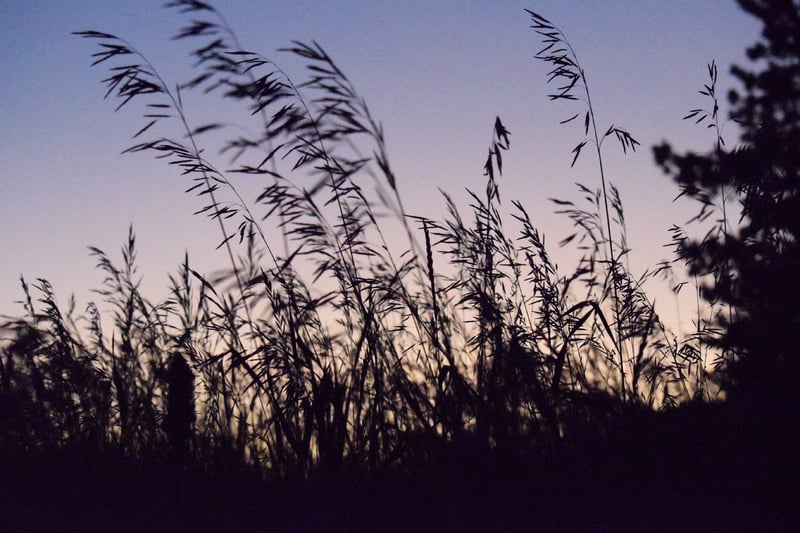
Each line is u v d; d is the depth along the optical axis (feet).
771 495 8.34
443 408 9.59
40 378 11.85
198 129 10.57
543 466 9.43
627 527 7.98
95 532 8.45
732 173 13.41
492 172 10.86
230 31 10.65
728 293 11.98
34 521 8.87
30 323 12.39
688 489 8.79
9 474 10.36
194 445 10.63
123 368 11.91
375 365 10.28
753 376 10.21
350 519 8.57
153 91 10.66
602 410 9.93
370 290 10.43
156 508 9.07
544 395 9.85
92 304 12.62
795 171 12.95
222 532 8.52
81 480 10.01
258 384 10.09
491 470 9.07
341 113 9.84
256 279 10.39
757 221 12.51
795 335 10.43
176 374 11.05
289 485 9.48
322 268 10.32
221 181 10.66
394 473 9.48
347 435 9.96
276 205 10.02
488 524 8.32
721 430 9.64
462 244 11.09
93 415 11.44
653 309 11.52
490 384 9.68
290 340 10.41
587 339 11.37
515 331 10.50
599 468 9.24
